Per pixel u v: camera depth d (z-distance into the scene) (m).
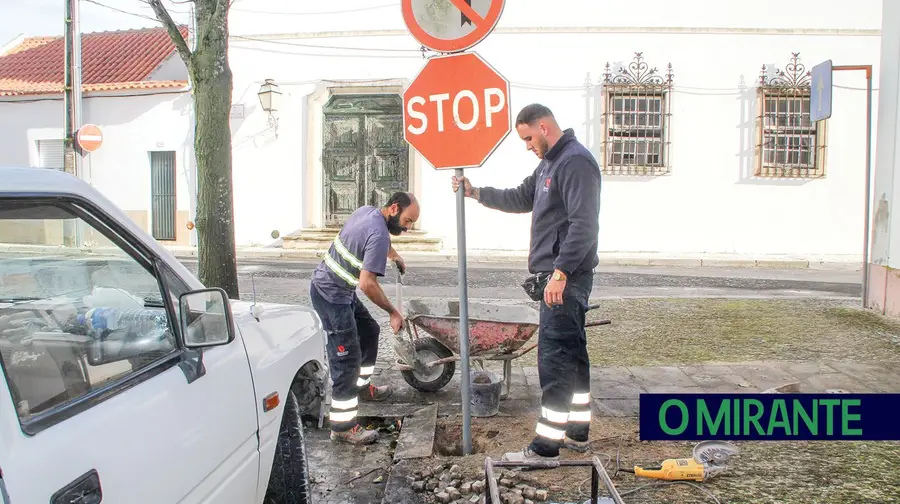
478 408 4.76
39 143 18.23
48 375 1.91
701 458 3.83
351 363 4.42
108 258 2.32
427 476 3.76
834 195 16.09
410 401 5.15
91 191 2.16
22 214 1.98
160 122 17.06
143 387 2.09
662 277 12.59
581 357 4.10
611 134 16.12
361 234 4.31
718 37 15.88
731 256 15.67
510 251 16.19
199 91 6.25
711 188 16.16
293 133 16.75
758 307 9.12
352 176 16.80
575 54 16.06
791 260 15.10
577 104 16.17
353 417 4.48
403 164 16.64
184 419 2.20
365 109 16.67
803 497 3.52
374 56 16.48
